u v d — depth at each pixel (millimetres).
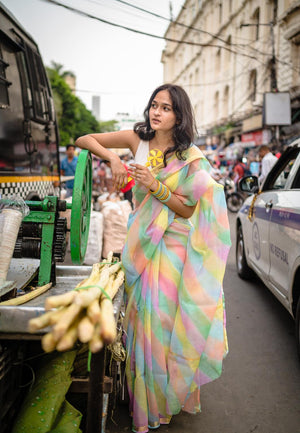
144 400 2070
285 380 2789
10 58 3508
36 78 4234
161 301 2088
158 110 2066
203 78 33594
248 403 2506
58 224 2162
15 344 1672
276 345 3346
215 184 2098
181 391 2045
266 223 3885
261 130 19844
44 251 2117
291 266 3023
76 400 1917
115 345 2023
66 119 43281
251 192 4648
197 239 2111
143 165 2182
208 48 32094
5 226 1786
